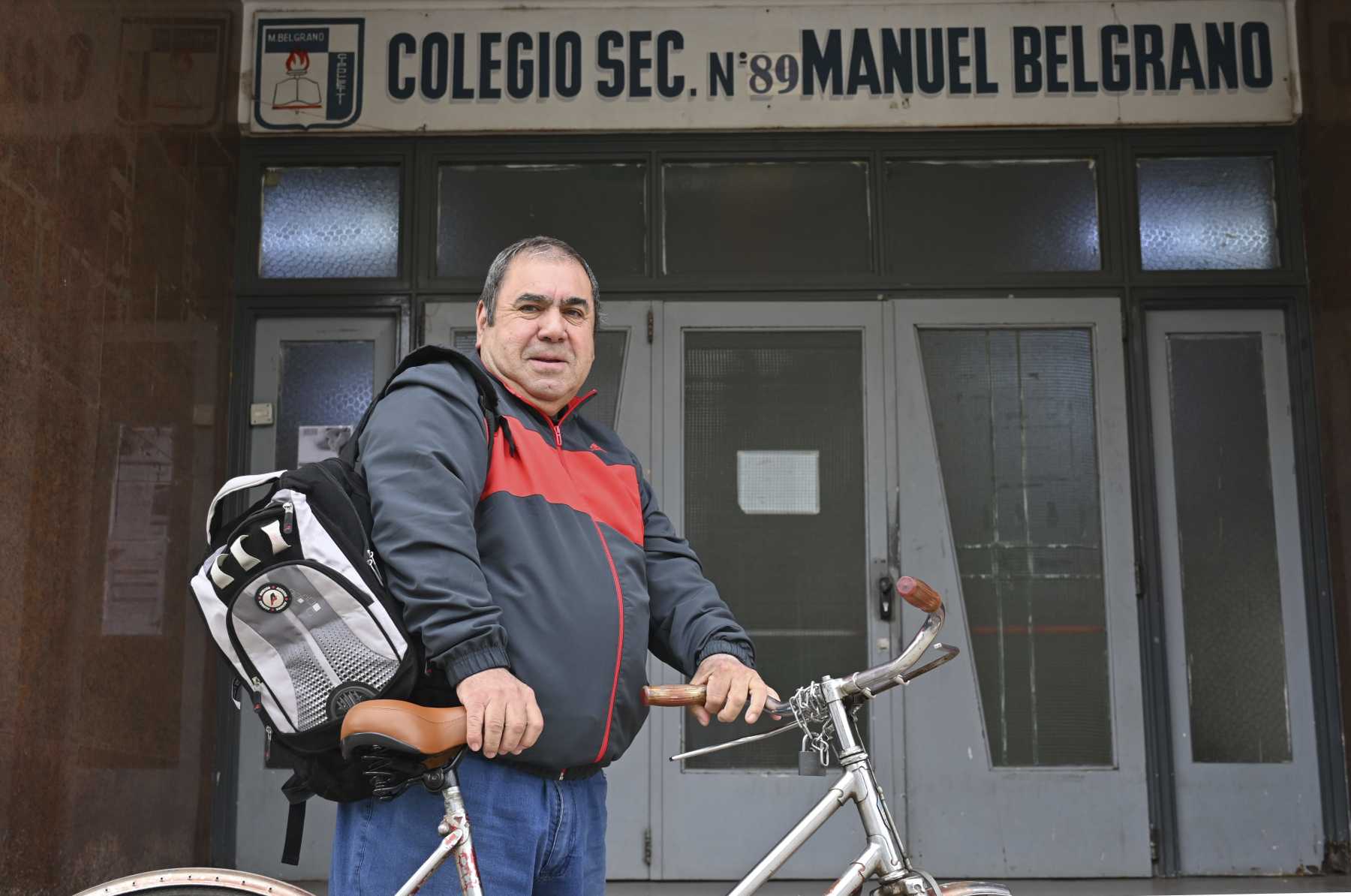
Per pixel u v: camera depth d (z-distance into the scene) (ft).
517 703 5.11
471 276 16.20
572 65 16.37
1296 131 16.19
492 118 16.26
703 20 16.42
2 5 10.64
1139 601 15.49
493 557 5.70
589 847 5.93
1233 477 15.75
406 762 5.16
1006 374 15.99
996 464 15.83
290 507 5.32
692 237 16.26
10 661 10.67
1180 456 15.80
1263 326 16.02
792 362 16.01
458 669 5.14
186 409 14.55
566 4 16.43
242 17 16.48
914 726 15.26
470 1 16.46
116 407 12.75
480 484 5.70
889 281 16.07
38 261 11.19
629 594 6.03
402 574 5.27
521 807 5.52
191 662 14.51
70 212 11.82
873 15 16.39
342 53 16.43
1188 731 15.25
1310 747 15.19
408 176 16.34
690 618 6.37
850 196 16.35
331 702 5.23
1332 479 15.37
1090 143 16.26
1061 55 16.28
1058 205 16.31
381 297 16.12
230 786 15.11
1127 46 16.29
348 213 16.47
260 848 15.02
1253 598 15.52
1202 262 16.21
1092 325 15.97
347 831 5.54
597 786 5.97
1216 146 16.25
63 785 11.54
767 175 16.40
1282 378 15.90
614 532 6.20
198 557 14.79
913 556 15.60
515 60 16.39
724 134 16.37
